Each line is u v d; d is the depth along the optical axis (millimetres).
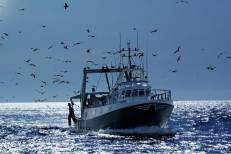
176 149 152875
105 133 179000
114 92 173500
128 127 169125
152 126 169500
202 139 185125
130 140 168875
